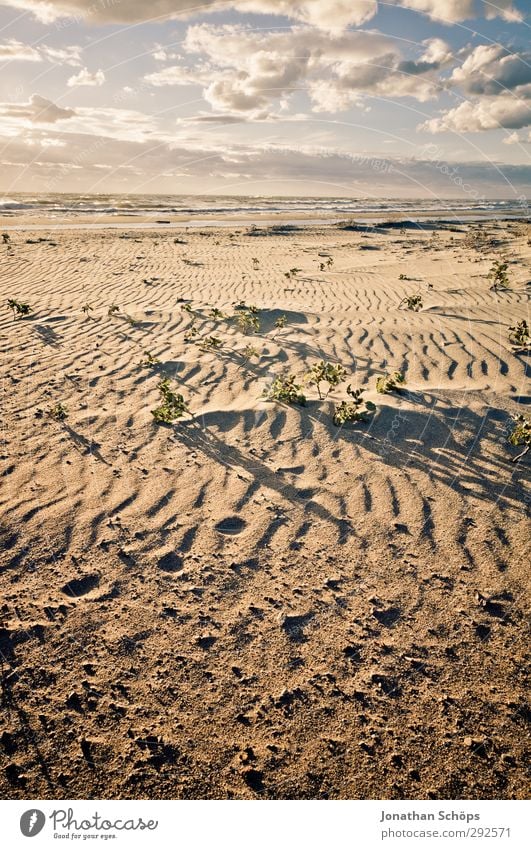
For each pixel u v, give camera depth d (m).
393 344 7.22
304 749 2.36
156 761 2.31
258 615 3.03
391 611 3.05
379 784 2.24
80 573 3.30
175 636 2.89
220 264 14.88
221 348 7.34
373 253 17.20
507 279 11.16
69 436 4.91
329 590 3.20
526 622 2.95
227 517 3.82
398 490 4.09
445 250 17.20
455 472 4.30
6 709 2.50
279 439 4.88
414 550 3.49
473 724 2.45
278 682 2.65
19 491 4.07
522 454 4.51
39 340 7.65
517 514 3.79
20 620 2.96
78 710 2.51
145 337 7.87
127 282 12.01
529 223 28.67
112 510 3.88
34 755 2.33
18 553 3.44
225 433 5.00
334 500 4.00
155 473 4.36
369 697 2.57
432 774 2.27
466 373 6.14
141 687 2.62
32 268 13.24
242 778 2.26
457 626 2.94
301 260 15.83
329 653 2.80
